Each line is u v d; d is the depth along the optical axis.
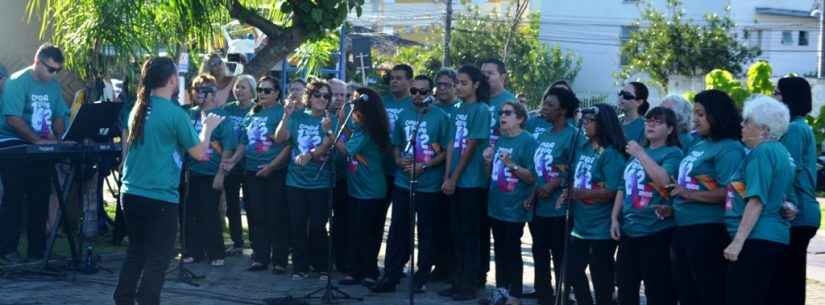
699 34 40.12
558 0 45.91
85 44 11.23
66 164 10.51
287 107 9.83
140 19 11.33
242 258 11.18
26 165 10.09
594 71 45.88
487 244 9.64
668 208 7.22
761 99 6.64
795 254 7.54
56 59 10.23
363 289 9.63
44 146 9.12
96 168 11.16
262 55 12.24
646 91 9.06
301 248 9.98
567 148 8.30
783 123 6.58
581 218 7.84
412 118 9.34
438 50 42.38
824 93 30.45
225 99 11.41
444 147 9.21
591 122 7.74
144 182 7.20
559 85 8.66
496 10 46.94
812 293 10.64
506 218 8.71
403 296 9.33
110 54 11.55
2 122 10.17
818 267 12.77
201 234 10.62
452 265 9.67
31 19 12.73
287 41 12.26
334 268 10.52
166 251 7.30
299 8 12.08
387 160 9.64
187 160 9.78
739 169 6.64
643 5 44.94
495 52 42.94
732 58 40.09
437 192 9.28
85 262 9.92
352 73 18.42
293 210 9.91
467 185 8.98
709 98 6.90
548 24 46.06
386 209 9.79
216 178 10.35
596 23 45.75
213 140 10.48
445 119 9.21
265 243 10.42
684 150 7.90
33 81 10.28
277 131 9.91
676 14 40.94
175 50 12.27
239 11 12.16
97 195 12.07
